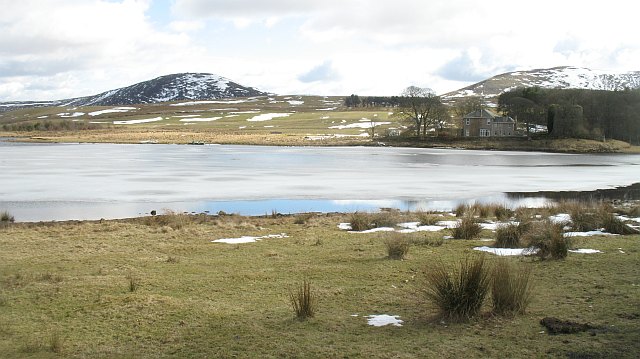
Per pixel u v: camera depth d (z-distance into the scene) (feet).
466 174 177.27
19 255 54.19
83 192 126.31
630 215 80.38
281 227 75.36
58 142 410.31
